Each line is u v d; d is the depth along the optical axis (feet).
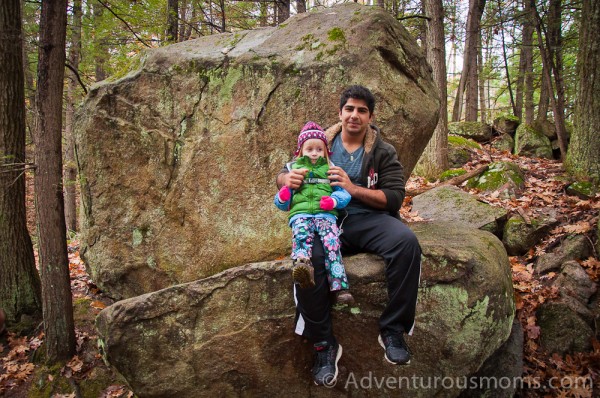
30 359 15.12
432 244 10.71
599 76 22.52
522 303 15.23
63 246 14.52
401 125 13.44
